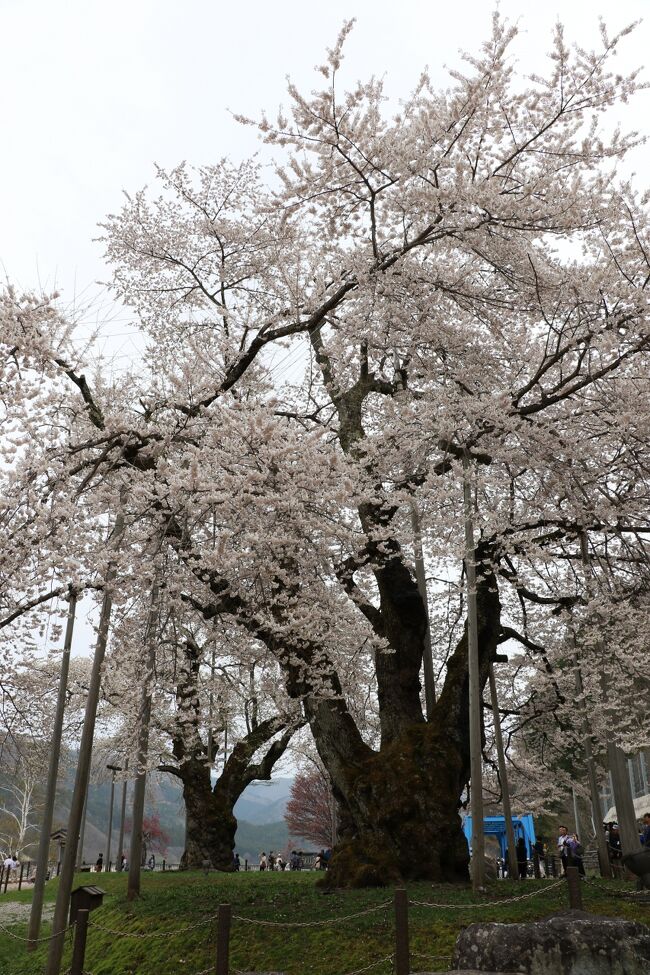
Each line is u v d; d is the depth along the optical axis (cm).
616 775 1292
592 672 1356
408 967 660
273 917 906
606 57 959
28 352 873
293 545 835
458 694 1170
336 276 1082
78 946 801
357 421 1269
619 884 1109
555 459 1039
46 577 799
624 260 1033
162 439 891
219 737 2102
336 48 923
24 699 1271
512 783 1966
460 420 1030
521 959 584
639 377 975
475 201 966
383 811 1059
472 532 1055
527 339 1117
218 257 1478
